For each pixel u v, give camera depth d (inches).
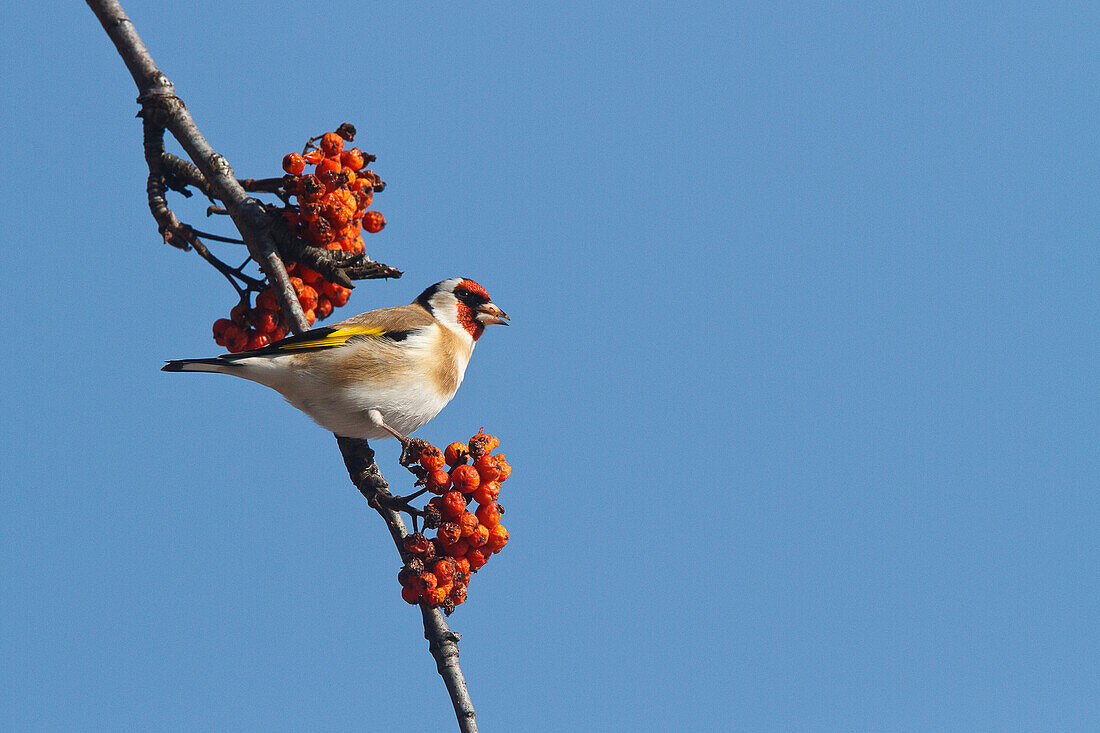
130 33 507.8
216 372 440.5
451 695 405.4
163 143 511.5
